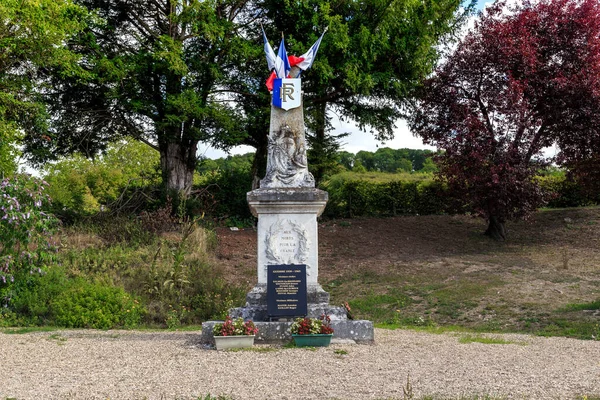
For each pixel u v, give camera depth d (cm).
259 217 1124
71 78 2284
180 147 2495
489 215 2253
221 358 875
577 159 2230
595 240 2220
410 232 2412
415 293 1706
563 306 1470
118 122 2447
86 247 1877
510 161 2086
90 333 1201
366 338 1034
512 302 1541
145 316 1443
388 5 2303
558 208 2712
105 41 2423
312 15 2258
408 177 3198
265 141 2583
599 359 897
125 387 699
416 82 2386
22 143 2369
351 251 2181
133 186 2573
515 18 2242
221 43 2288
